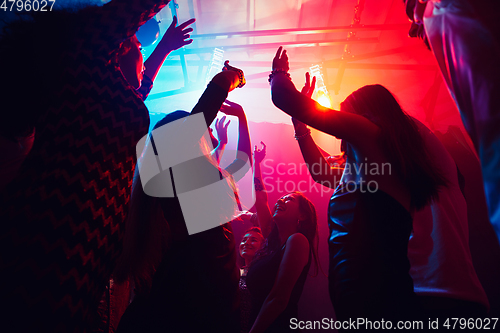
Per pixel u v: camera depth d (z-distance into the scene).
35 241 0.68
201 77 4.50
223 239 1.35
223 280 1.30
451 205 1.49
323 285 3.78
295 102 1.18
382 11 4.78
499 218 0.34
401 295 0.95
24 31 0.86
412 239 1.52
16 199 0.71
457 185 1.56
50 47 0.85
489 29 0.42
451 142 4.00
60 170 0.74
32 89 0.87
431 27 0.53
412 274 1.46
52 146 0.76
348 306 0.93
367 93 1.24
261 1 4.67
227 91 1.32
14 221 0.69
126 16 0.89
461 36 0.44
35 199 0.71
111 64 0.89
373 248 0.98
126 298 1.92
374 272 0.95
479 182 3.63
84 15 0.88
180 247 1.33
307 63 4.40
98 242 0.76
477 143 0.41
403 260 1.01
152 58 1.65
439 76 4.21
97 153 0.79
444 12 0.50
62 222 0.71
